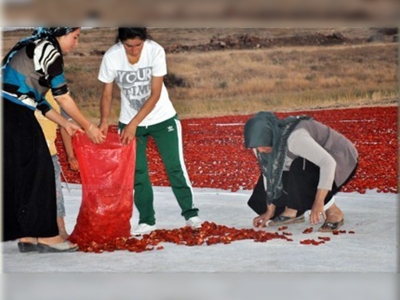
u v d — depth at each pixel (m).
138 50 7.01
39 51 6.32
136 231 7.38
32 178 6.36
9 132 6.29
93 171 6.78
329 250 6.48
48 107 6.54
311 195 7.25
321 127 7.26
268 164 7.21
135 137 7.10
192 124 12.91
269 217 7.48
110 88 7.26
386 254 6.32
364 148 11.65
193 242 6.76
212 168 11.38
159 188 10.35
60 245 6.55
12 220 6.34
